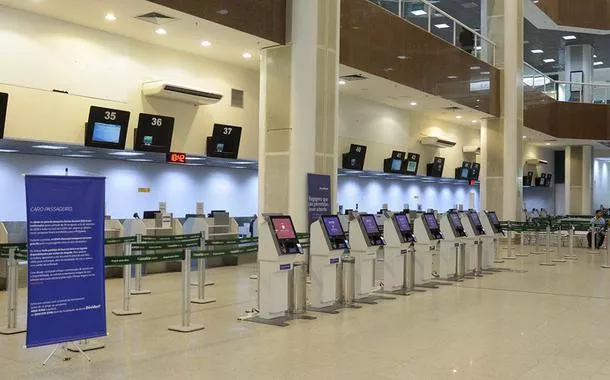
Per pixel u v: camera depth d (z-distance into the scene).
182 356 6.08
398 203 25.31
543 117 25.98
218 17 11.16
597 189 36.88
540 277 12.99
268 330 7.38
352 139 18.36
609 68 36.41
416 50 16.72
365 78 15.29
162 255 7.14
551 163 35.66
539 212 30.47
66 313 5.66
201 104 14.34
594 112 27.70
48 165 13.69
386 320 8.09
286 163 12.32
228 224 14.45
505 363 5.96
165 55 13.68
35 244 5.50
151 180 15.90
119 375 5.38
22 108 10.82
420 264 11.52
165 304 9.10
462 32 19.89
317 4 12.23
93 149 12.44
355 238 9.59
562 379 5.45
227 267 14.22
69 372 5.46
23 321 7.67
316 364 5.85
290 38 12.38
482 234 13.38
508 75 21.81
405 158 20.81
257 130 16.11
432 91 17.59
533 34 29.62
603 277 13.03
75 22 11.89
